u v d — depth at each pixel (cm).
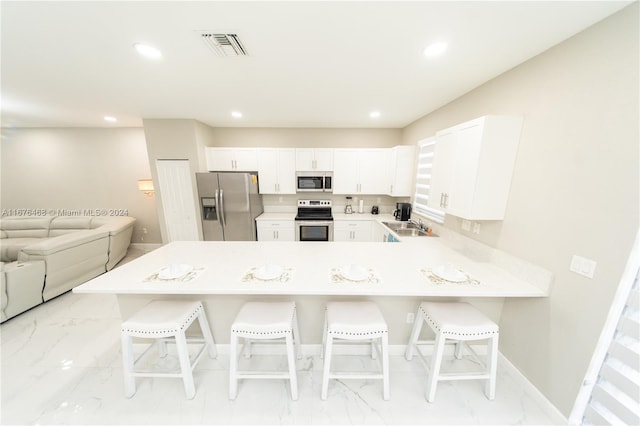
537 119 154
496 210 180
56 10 117
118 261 390
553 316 144
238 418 144
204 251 217
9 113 316
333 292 145
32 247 263
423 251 219
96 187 442
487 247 198
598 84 119
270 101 266
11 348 200
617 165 112
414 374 176
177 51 159
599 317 120
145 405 151
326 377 151
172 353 197
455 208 199
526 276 160
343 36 142
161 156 360
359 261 193
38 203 444
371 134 423
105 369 179
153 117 344
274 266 173
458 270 174
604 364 124
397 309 188
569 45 133
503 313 185
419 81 205
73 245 296
